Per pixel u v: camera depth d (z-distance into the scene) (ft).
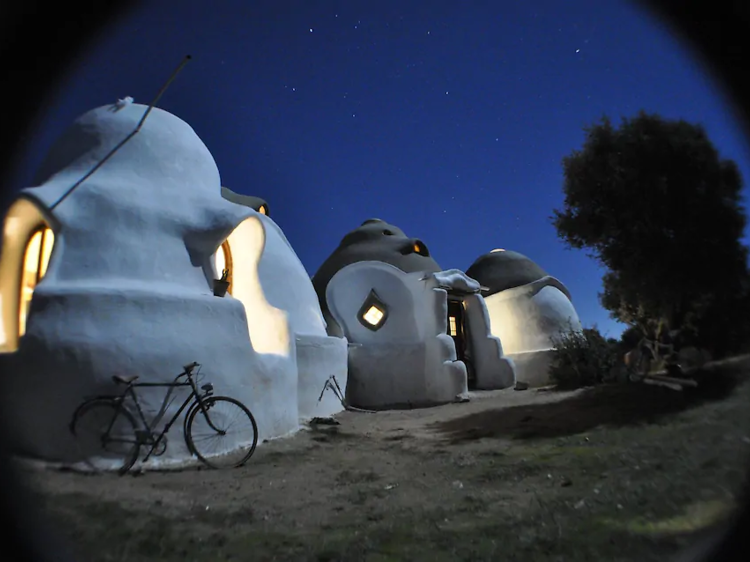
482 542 11.39
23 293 25.18
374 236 57.62
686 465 15.55
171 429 20.13
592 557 10.25
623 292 36.81
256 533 12.47
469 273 70.74
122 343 19.83
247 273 31.12
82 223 23.08
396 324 49.16
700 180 32.60
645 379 35.47
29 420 19.07
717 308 35.22
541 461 18.56
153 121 28.71
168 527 12.70
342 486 16.94
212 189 29.71
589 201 35.40
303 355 35.60
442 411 38.63
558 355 49.47
